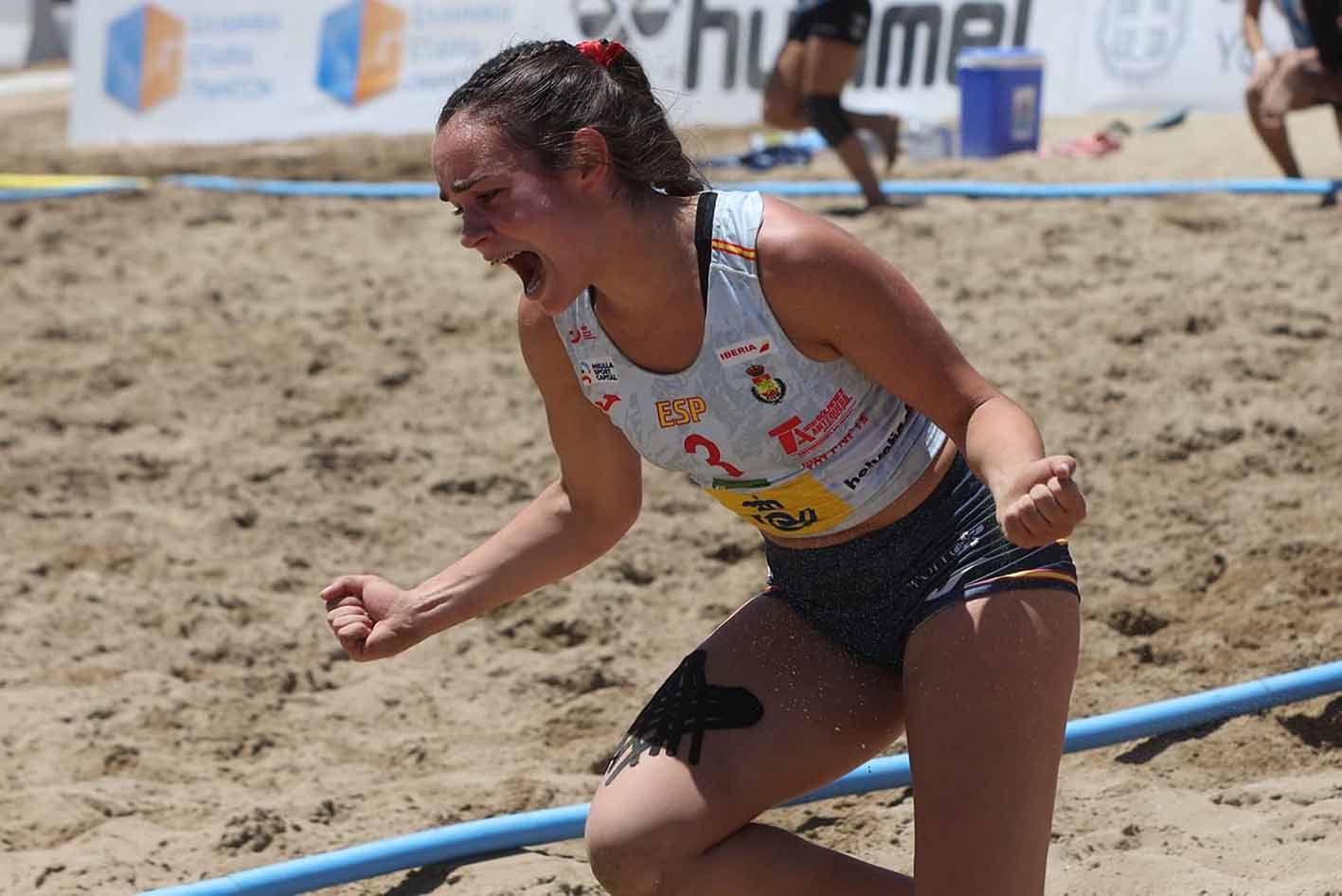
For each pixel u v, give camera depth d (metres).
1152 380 17.78
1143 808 10.02
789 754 7.37
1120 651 12.50
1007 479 6.36
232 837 10.24
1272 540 13.91
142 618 13.94
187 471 17.31
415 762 11.59
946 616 7.12
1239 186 25.05
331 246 26.22
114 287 24.23
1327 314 19.23
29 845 10.41
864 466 7.16
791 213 6.76
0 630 13.69
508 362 20.27
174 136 38.78
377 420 18.64
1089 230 23.70
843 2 25.16
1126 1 33.09
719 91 35.59
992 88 29.78
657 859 7.13
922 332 6.77
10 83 59.19
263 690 12.77
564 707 12.27
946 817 6.89
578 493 8.03
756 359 6.85
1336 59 23.98
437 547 15.47
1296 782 10.17
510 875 9.77
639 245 6.79
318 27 37.91
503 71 6.71
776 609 7.79
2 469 17.45
